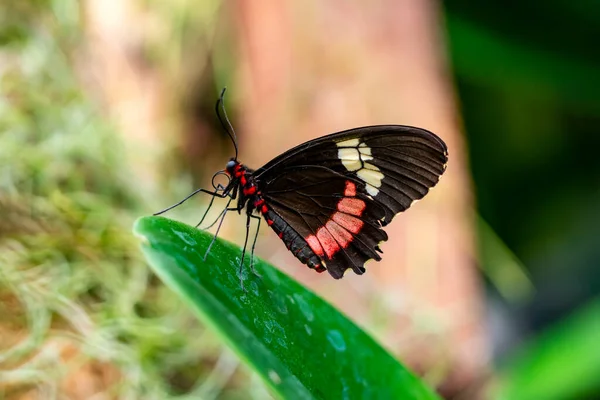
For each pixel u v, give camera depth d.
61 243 0.41
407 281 0.43
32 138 0.43
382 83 0.44
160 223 0.31
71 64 0.46
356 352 0.33
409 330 0.43
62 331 0.40
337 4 0.44
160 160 0.46
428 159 0.36
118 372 0.41
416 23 0.45
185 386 0.42
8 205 0.41
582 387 0.41
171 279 0.30
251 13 0.46
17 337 0.40
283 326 0.32
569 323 0.42
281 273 0.33
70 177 0.43
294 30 0.45
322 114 0.45
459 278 0.43
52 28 0.45
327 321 0.33
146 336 0.40
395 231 0.43
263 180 0.36
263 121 0.46
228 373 0.41
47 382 0.39
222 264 0.31
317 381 0.32
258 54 0.46
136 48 0.46
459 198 0.44
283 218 0.36
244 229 0.45
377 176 0.36
